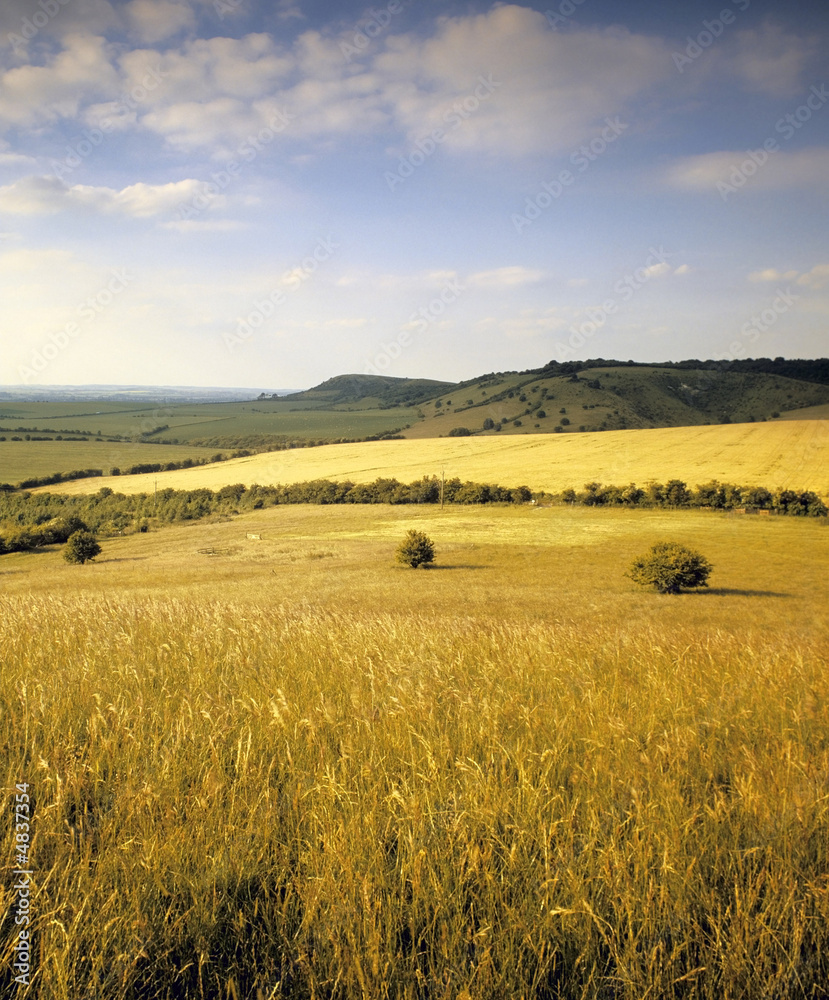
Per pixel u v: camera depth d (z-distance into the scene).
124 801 3.52
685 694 5.98
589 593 36.84
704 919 2.90
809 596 36.00
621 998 2.57
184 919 2.81
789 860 3.11
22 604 10.66
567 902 2.86
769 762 4.20
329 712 4.82
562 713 5.22
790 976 2.60
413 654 7.01
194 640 7.70
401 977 2.53
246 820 3.46
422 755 4.14
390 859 3.26
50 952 2.43
